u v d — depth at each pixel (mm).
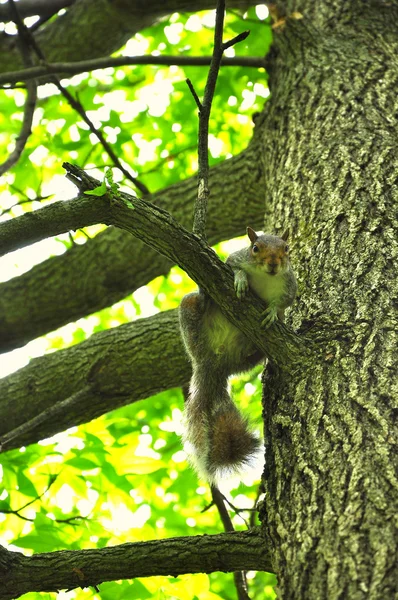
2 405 6914
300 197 5312
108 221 4070
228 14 10016
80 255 7551
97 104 9914
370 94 5961
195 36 10344
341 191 5070
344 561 2980
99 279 7488
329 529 3143
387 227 4629
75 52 9109
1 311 7688
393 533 2980
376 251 4473
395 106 5781
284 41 7281
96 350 6836
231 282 3975
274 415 3902
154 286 10625
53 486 6582
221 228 7289
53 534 5930
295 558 3170
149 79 10398
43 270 7668
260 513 3604
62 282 7570
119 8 8789
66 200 4039
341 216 4852
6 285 7773
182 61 7617
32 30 9188
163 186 9672
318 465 3441
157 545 3748
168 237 3924
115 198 3963
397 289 4184
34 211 4059
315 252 4746
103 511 6801
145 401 8953
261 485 4926
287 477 3543
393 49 6637
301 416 3738
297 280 4672
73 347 7031
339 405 3652
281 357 4023
